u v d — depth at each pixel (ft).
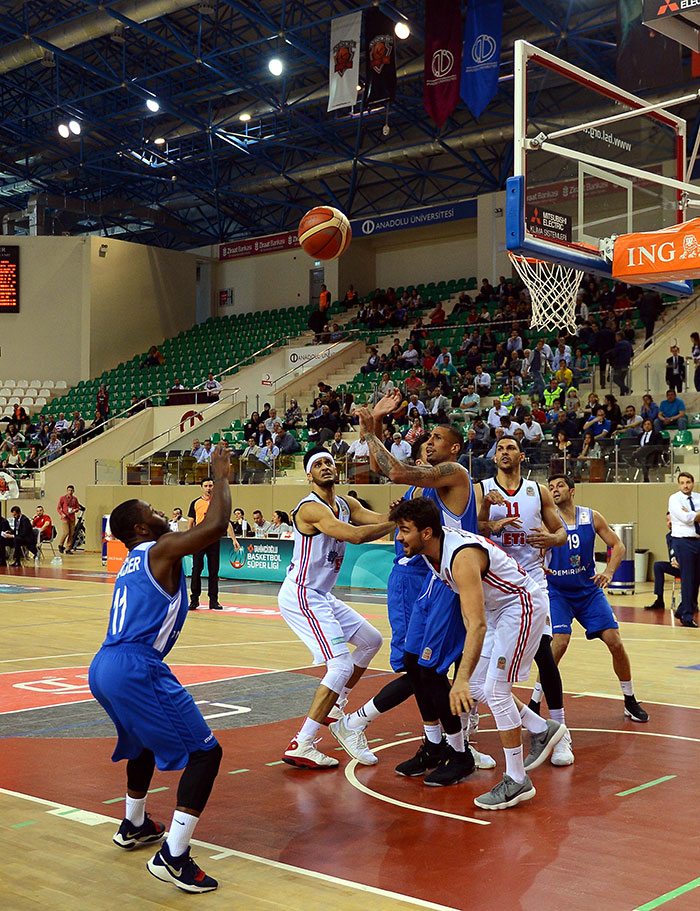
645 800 14.85
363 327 95.45
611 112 28.27
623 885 11.32
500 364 72.02
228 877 11.67
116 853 12.58
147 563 11.98
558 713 17.54
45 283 106.32
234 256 115.34
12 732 19.74
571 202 26.91
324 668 27.61
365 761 17.13
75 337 106.63
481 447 57.82
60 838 13.15
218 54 81.76
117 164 110.73
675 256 24.93
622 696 23.15
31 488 86.12
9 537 70.69
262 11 76.07
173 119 100.53
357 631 17.95
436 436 16.74
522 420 58.80
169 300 112.98
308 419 73.56
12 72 94.68
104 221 120.88
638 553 51.98
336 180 112.27
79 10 83.66
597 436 55.06
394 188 107.65
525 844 12.80
